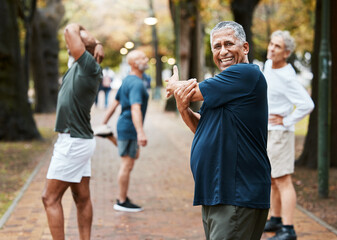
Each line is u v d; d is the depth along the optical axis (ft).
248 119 8.83
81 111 12.39
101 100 107.24
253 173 8.87
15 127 40.91
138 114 17.80
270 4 81.35
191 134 48.01
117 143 18.97
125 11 128.88
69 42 12.24
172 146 39.47
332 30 28.30
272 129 14.94
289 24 80.48
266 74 15.23
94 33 129.18
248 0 41.65
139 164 30.83
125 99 18.37
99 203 20.38
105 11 127.24
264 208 8.98
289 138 14.96
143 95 18.31
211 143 8.92
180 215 18.60
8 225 16.81
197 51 66.59
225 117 8.90
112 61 164.96
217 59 9.37
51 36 72.90
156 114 72.69
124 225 17.11
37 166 29.01
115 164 30.60
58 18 73.41
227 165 8.81
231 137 8.83
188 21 63.98
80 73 12.30
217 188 8.82
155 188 23.67
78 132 12.42
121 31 130.82
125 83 18.37
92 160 32.17
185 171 28.45
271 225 16.20
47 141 41.50
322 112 21.39
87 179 13.28
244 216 8.77
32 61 71.72
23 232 15.98
